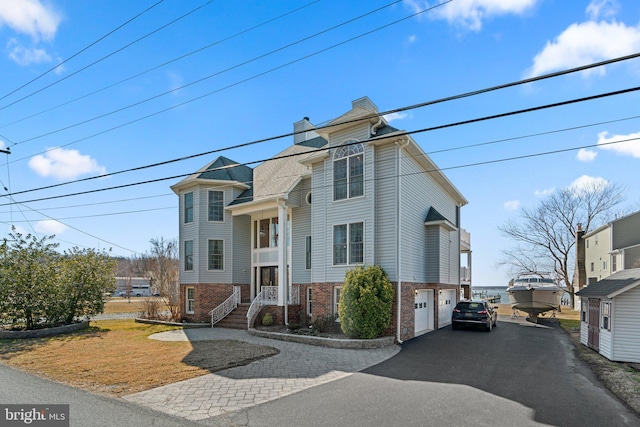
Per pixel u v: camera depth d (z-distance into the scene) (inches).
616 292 453.4
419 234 693.3
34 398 296.5
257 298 740.0
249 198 826.2
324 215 658.8
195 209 864.3
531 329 770.2
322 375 370.0
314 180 685.3
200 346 521.7
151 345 535.5
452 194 910.4
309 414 265.4
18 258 677.3
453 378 364.8
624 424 255.9
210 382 343.3
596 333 521.0
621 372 395.9
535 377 373.7
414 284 648.4
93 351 492.7
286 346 519.8
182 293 871.7
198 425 245.3
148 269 1841.8
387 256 588.7
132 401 291.7
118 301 2006.6
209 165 914.7
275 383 340.8
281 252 717.9
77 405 280.1
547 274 1226.6
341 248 633.6
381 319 540.4
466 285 1141.7
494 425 248.5
